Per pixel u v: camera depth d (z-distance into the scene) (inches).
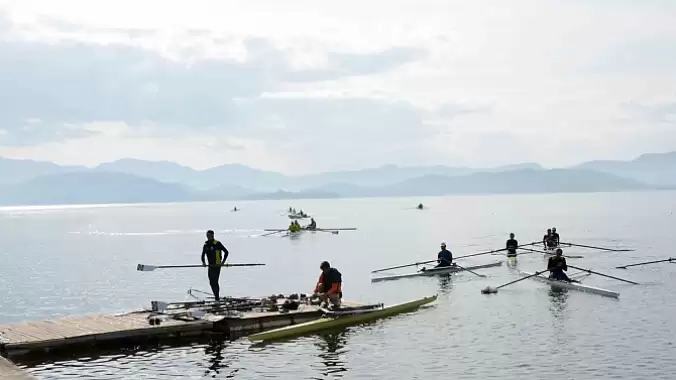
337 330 928.9
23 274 1791.3
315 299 1058.1
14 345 770.8
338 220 5393.7
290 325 934.4
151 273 1761.8
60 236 3784.5
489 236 3179.1
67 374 720.3
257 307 1008.9
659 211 6018.7
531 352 796.0
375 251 2389.3
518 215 5826.8
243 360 778.8
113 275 1737.2
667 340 837.8
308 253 2341.3
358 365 755.4
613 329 905.5
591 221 4397.1
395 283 1435.8
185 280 1603.1
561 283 1305.4
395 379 702.5
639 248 2268.7
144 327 855.7
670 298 1141.1
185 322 887.7
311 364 761.0
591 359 761.0
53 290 1478.8
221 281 1573.6
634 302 1108.5
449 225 4296.3
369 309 1010.1
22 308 1254.9
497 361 761.0
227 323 897.5
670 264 1701.5
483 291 1240.8
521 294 1218.0
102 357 786.2
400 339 871.7
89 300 1334.9
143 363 765.3
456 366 744.3
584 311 1036.5
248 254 2320.4
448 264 1582.2
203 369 743.1
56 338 797.2
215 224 5162.4
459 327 938.1
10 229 4813.0
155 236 3634.4
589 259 1889.8
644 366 729.6
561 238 2802.7
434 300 1151.0
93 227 4963.1
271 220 5885.8
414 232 3585.1
